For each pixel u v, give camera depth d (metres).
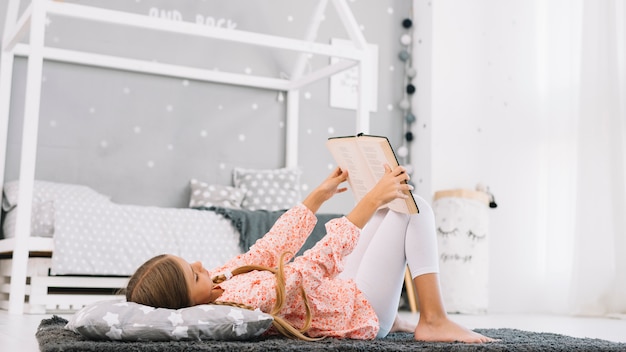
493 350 1.57
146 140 4.45
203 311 1.57
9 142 4.07
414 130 5.13
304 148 4.94
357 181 1.89
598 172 4.18
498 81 4.93
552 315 4.30
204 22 4.67
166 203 4.47
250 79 4.66
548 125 4.61
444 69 5.03
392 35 5.23
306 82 4.53
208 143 4.61
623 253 4.07
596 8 4.27
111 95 4.37
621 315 3.94
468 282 4.50
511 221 4.75
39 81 3.21
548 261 4.52
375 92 5.15
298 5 4.95
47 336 1.68
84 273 3.54
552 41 4.64
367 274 1.87
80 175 4.26
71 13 3.21
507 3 4.94
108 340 1.56
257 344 1.50
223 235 3.90
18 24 3.57
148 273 1.63
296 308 1.75
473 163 5.03
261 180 4.56
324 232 4.03
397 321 2.24
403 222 1.87
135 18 3.29
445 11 5.08
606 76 4.20
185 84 4.58
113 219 3.65
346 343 1.57
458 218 4.54
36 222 3.55
